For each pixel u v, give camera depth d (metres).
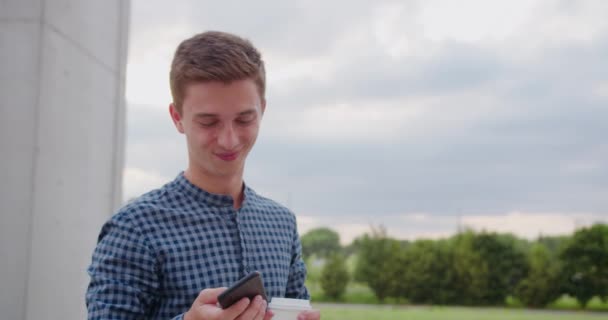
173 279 1.04
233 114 1.01
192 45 1.07
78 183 2.67
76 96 2.65
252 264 1.14
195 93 1.01
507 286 9.56
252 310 0.83
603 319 8.25
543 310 9.20
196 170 1.13
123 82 3.19
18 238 2.27
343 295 9.95
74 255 2.62
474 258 9.66
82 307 2.71
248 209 1.20
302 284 1.33
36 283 2.31
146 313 1.03
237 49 1.04
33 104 2.33
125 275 1.01
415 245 9.95
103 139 2.95
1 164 2.31
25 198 2.29
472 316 8.55
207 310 0.80
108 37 3.01
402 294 9.78
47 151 2.40
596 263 9.14
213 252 1.09
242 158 1.07
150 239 1.05
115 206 3.09
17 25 2.37
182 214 1.09
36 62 2.35
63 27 2.53
